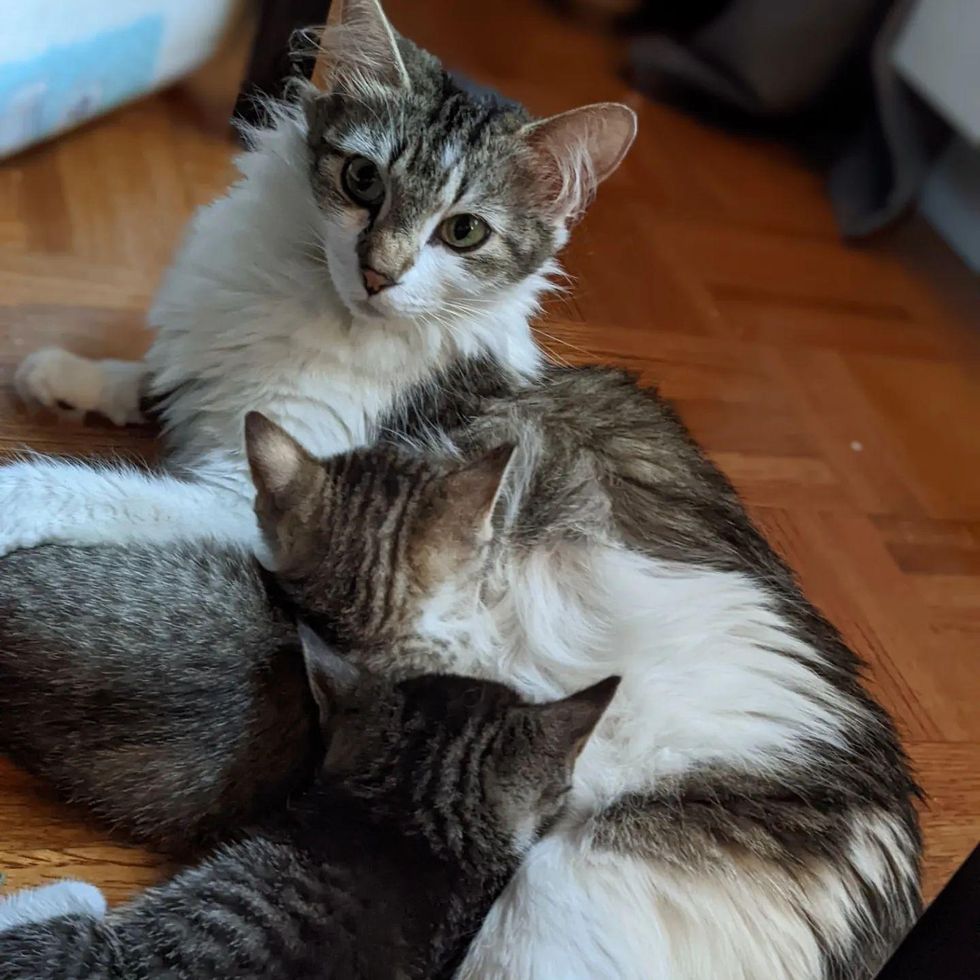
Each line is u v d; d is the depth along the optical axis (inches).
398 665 25.5
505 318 27.7
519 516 27.1
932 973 21.2
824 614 31.5
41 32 30.5
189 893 23.0
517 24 49.6
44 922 22.5
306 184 27.1
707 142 47.0
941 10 41.4
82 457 28.3
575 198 27.5
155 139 35.1
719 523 27.8
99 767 24.1
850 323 39.7
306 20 32.4
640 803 24.7
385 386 27.3
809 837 24.5
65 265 31.4
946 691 31.0
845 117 49.6
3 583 24.1
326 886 23.2
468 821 24.0
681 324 37.0
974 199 45.3
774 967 24.0
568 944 23.5
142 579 24.6
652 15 52.8
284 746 24.7
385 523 25.5
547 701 25.4
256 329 27.2
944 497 35.2
